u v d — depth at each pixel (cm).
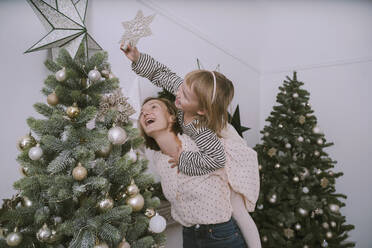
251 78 272
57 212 71
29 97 113
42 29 117
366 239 238
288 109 194
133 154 78
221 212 100
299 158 186
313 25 259
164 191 108
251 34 269
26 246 68
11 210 67
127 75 153
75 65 76
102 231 67
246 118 265
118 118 77
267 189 184
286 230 170
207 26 216
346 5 242
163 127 103
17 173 111
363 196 238
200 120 97
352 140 241
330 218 174
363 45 235
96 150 72
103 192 70
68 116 72
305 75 264
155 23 174
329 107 251
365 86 234
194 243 105
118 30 149
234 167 104
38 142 75
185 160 96
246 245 109
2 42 105
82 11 120
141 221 78
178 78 112
